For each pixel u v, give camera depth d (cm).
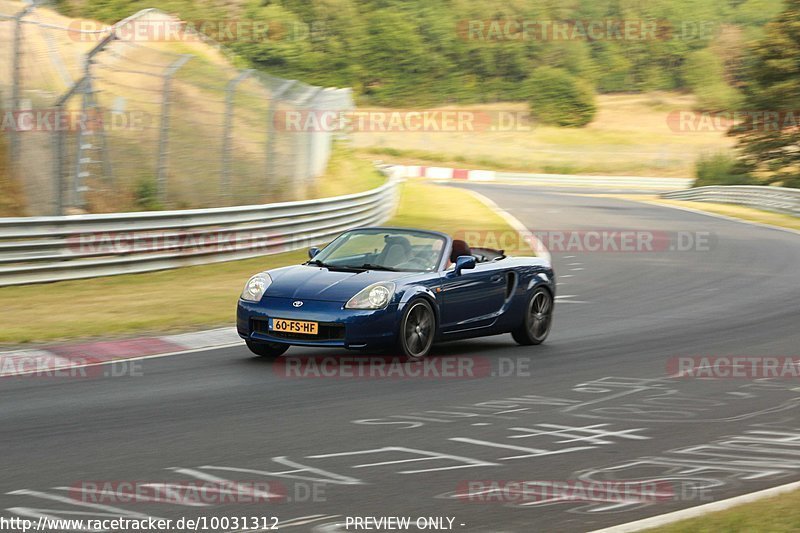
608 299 3900
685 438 1742
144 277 4172
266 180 5716
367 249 2653
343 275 2477
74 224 4019
